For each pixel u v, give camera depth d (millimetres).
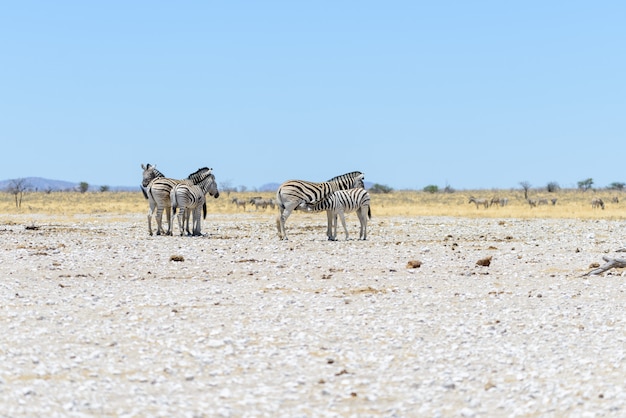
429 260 70812
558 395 28562
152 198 97188
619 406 27188
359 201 92250
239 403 27953
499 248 84000
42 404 26875
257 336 37906
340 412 27234
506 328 39812
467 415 26750
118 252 74875
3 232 102188
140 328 39219
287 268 64750
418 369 32438
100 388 29234
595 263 64812
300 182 92438
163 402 27812
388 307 45906
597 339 37219
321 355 34562
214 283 56156
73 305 45562
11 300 46750
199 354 34312
